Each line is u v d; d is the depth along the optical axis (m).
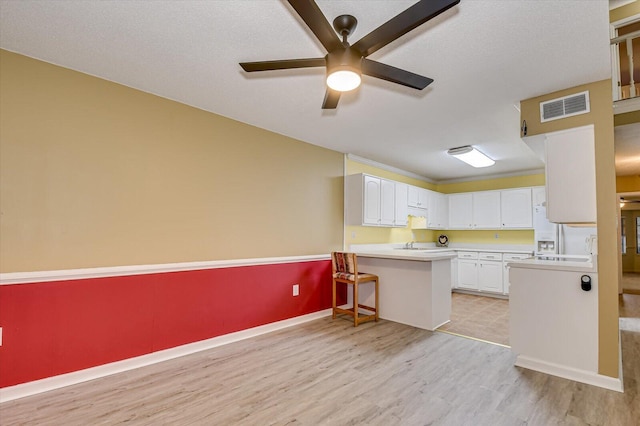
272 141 3.88
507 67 2.37
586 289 2.46
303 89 2.81
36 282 2.29
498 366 2.75
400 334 3.58
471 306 4.93
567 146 2.64
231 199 3.46
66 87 2.47
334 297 4.18
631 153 4.08
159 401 2.18
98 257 2.58
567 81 2.56
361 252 4.55
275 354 2.99
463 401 2.20
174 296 2.95
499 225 5.93
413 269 3.93
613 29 2.72
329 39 1.67
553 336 2.61
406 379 2.51
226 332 3.29
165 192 2.97
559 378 2.53
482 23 1.89
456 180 6.75
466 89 2.72
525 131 2.88
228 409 2.09
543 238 5.25
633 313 4.62
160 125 2.95
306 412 2.06
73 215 2.48
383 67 1.84
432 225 6.11
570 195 2.60
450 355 2.99
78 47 2.21
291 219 4.06
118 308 2.64
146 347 2.77
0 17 1.89
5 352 2.17
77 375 2.42
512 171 5.89
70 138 2.48
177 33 2.04
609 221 2.43
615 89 2.83
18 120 2.28
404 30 1.57
